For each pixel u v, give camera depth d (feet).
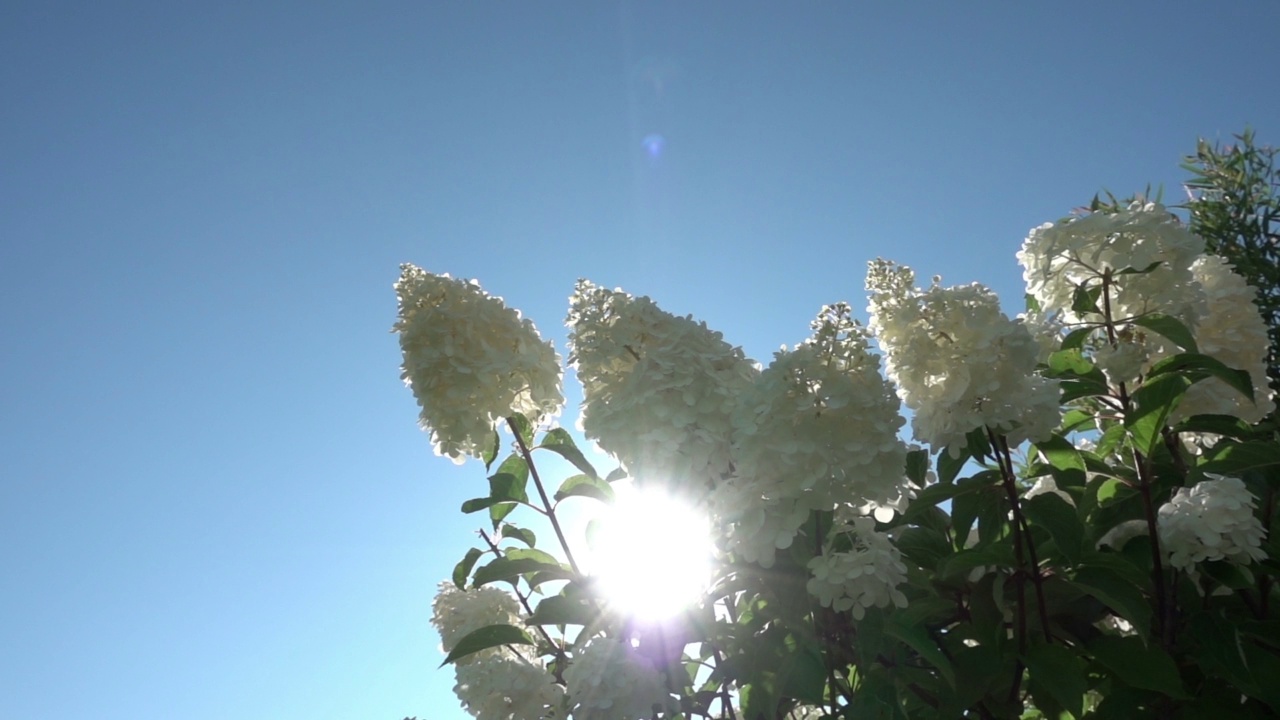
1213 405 3.79
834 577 2.83
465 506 3.82
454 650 3.73
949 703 3.37
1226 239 7.09
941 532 3.94
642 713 3.15
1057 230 3.60
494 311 3.74
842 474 2.89
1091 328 3.58
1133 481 3.69
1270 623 3.52
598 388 3.35
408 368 3.70
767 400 2.87
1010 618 3.70
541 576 3.92
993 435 3.20
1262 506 3.92
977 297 3.02
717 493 2.95
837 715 3.22
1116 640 3.43
